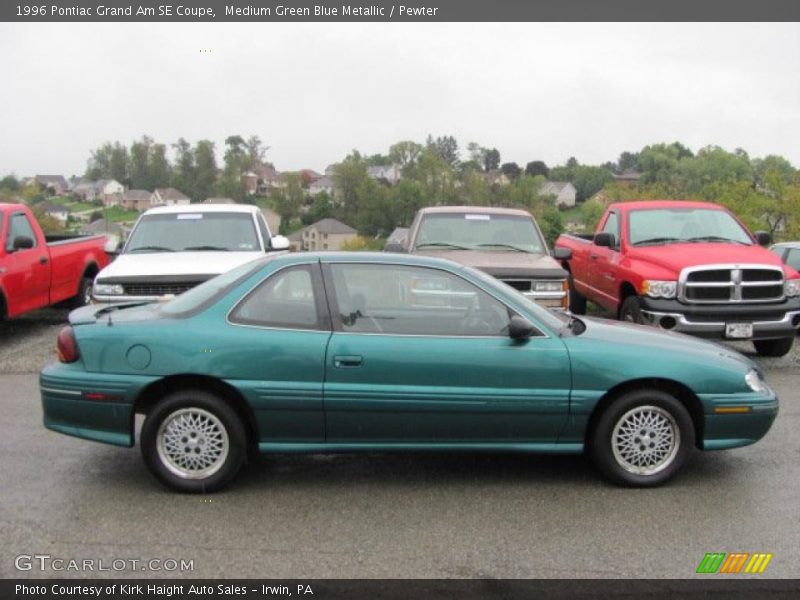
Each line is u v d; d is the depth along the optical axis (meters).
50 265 12.11
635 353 5.48
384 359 5.31
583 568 4.30
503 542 4.62
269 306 5.43
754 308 9.51
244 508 5.12
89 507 5.12
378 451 5.44
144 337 5.33
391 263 5.54
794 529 4.84
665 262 9.88
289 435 5.38
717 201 41.72
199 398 5.30
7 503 5.18
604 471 5.52
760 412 5.60
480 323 5.47
